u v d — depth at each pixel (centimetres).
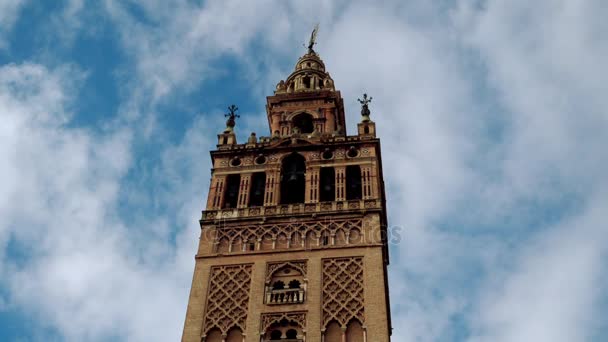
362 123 6744
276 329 5172
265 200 6125
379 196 6053
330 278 5425
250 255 5681
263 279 5488
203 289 5462
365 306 5206
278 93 7725
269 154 6569
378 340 4994
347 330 5097
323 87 7956
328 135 6700
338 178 6241
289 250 5678
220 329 5203
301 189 6378
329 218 5878
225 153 6625
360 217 5859
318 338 5062
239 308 5316
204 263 5656
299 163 6525
